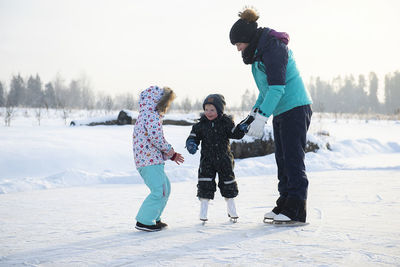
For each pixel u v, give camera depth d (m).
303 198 3.43
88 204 5.09
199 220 3.86
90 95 72.69
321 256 2.42
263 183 6.89
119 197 5.70
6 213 4.44
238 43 3.64
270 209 4.41
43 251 2.78
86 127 13.16
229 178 3.71
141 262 2.43
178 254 2.59
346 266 2.21
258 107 3.66
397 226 3.28
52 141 9.66
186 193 5.95
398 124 23.86
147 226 3.41
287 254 2.49
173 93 3.68
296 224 3.39
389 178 6.88
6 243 3.04
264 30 3.59
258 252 2.55
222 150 3.71
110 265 2.39
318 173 7.97
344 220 3.58
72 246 2.91
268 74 3.47
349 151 12.34
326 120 26.84
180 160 3.70
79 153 8.88
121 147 9.73
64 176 7.29
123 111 13.71
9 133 10.63
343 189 5.66
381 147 13.66
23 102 65.50
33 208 4.79
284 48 3.51
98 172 8.17
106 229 3.54
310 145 11.51
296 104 3.57
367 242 2.74
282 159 3.73
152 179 3.55
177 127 13.38
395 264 2.24
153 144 3.58
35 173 7.77
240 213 4.18
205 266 2.29
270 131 11.20
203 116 3.85
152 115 3.58
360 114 35.81
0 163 7.87
